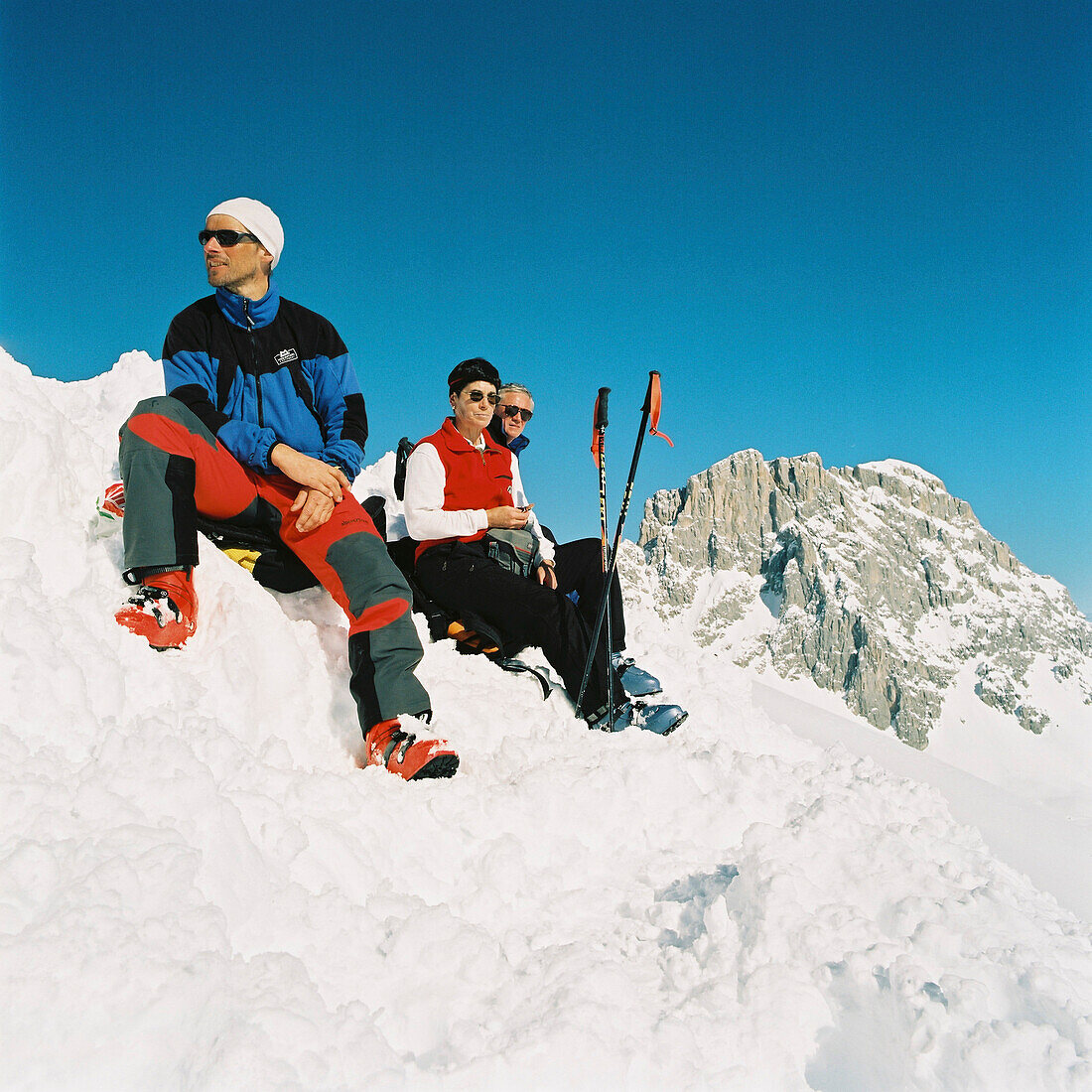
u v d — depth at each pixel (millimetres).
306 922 1834
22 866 1551
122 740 1950
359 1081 1457
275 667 2914
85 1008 1355
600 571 4180
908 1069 1721
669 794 2826
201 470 3018
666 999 1896
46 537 2777
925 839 2721
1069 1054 1667
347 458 3352
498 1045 1618
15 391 3051
